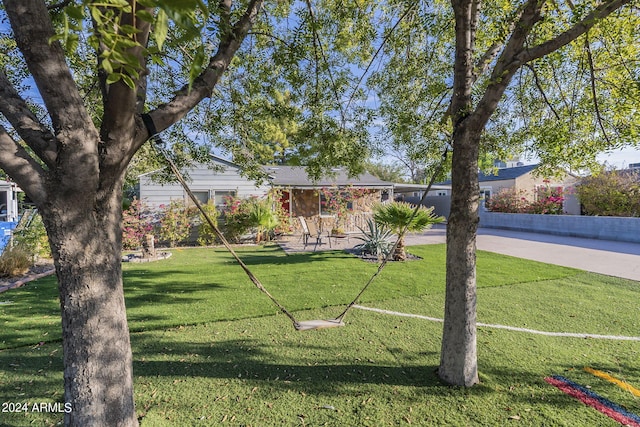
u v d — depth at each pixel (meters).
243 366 3.48
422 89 4.79
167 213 12.90
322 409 2.77
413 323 4.67
